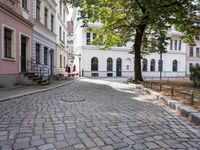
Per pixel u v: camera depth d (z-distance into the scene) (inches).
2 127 219.3
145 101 401.7
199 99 377.7
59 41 1171.9
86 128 218.8
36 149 164.7
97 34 920.3
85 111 297.4
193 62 2005.4
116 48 1630.2
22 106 328.2
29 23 692.1
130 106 345.1
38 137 190.7
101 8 702.5
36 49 792.3
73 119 253.0
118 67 1653.5
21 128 216.4
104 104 356.5
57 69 1110.4
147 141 186.5
